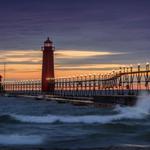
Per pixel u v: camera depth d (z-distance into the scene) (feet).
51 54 618.44
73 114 244.01
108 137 127.24
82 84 601.62
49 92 643.45
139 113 231.50
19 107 399.65
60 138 124.47
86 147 106.32
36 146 108.47
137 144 113.70
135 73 403.75
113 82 475.31
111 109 301.63
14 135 130.11
